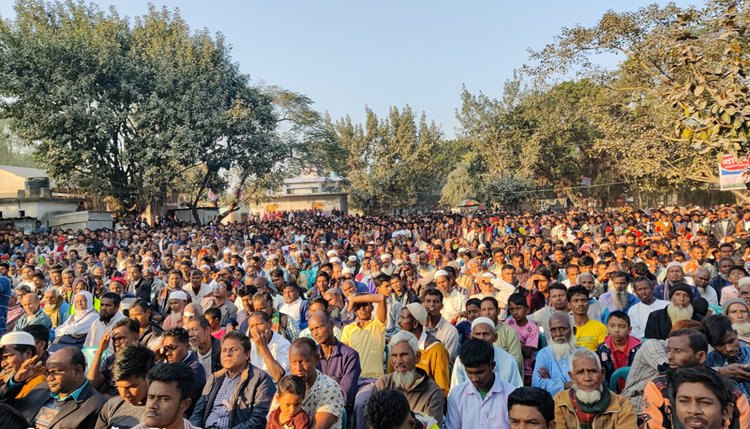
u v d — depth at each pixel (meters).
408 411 3.83
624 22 22.28
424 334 6.28
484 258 13.04
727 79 8.33
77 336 8.12
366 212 59.59
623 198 48.62
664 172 25.56
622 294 8.29
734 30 8.77
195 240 22.23
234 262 14.70
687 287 6.62
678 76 17.92
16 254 19.00
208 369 6.38
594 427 4.44
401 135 61.91
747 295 7.22
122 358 4.79
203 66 37.56
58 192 39.66
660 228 20.81
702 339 4.54
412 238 21.56
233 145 38.78
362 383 6.27
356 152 62.16
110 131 33.84
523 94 48.06
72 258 17.53
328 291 8.76
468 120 49.22
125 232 24.58
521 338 7.12
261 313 6.54
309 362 4.92
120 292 10.69
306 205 58.56
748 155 8.99
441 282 8.93
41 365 5.68
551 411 3.78
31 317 8.80
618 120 27.03
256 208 58.50
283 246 20.69
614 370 6.04
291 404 4.57
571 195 49.72
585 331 6.91
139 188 35.66
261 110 39.53
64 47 32.09
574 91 45.28
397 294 9.01
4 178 42.00
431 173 62.38
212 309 7.34
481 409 4.95
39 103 31.95
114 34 35.38
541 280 9.02
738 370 4.52
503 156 48.62
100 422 4.95
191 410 5.70
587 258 11.02
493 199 48.06
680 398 3.25
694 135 8.51
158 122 35.16
